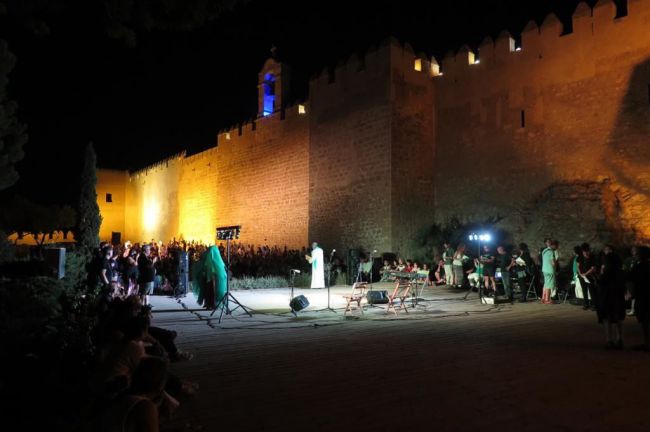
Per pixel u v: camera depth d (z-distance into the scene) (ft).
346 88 72.43
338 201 72.69
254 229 92.27
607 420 14.42
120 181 152.25
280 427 13.99
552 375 19.22
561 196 53.62
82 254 46.06
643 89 50.14
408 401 16.19
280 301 44.50
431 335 27.81
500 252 43.83
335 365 21.06
